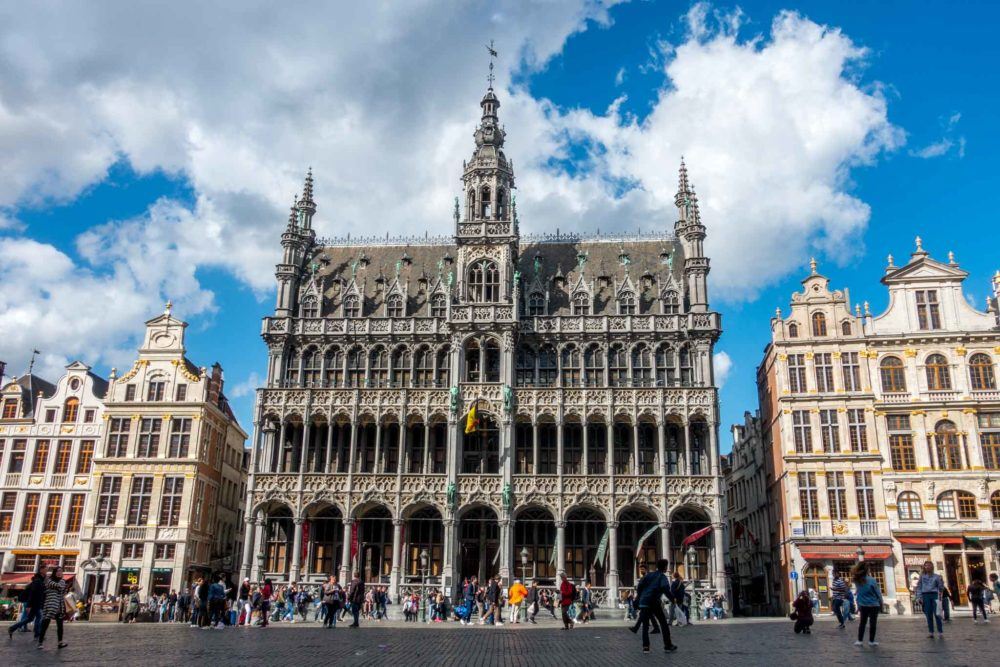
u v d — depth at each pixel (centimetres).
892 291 6606
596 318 6825
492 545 6581
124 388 7181
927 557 6000
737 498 8850
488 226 6981
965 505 6059
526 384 6788
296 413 6688
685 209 7456
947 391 6266
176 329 7312
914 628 3362
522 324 6850
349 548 6306
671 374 6738
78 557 6725
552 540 6544
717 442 6375
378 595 5706
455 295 6969
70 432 7138
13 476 7056
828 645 2545
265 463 6662
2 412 7250
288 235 7400
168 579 6681
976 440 6147
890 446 6259
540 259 7475
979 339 6344
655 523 6444
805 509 6253
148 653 2381
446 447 6725
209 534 7394
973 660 2020
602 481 6325
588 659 2219
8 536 6906
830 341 6531
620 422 6562
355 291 7188
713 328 6706
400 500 6359
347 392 6681
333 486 6431
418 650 2581
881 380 6400
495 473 6469
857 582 2522
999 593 5047
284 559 6712
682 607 4188
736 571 8706
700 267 6944
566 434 6756
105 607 5856
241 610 4703
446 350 6925
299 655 2362
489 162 7294
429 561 6538
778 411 6619
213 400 7544
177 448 6994
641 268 7319
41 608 2841
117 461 6950
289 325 7031
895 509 6116
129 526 6800
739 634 3234
